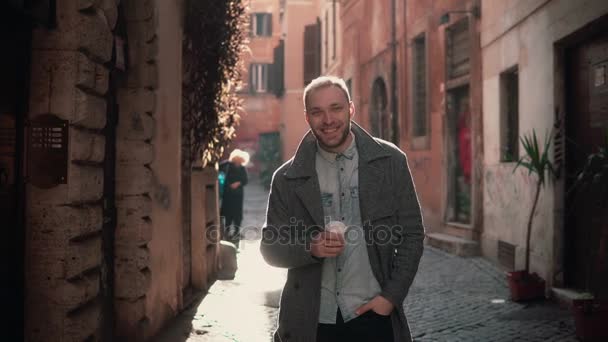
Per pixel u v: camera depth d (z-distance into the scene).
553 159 7.81
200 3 7.45
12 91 3.71
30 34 3.90
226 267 9.49
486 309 7.22
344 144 3.01
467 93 12.61
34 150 3.92
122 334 5.42
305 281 2.94
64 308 3.94
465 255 11.35
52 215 3.93
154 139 5.75
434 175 13.87
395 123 16.84
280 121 42.66
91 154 4.24
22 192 3.87
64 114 3.94
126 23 5.51
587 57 7.30
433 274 9.62
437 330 6.34
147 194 5.59
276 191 3.03
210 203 8.79
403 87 16.02
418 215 2.98
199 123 7.91
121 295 5.41
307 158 3.00
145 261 5.45
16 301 3.81
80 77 3.98
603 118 6.91
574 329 6.24
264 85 44.47
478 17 11.47
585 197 7.25
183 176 7.69
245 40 8.86
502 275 9.41
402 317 2.90
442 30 13.21
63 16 3.94
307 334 2.89
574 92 7.64
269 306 7.29
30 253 3.93
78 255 4.04
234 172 13.38
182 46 7.27
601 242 6.71
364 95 20.25
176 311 6.72
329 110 2.88
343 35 23.61
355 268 2.93
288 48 39.28
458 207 13.20
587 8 6.75
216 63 8.05
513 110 10.24
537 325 6.44
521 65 9.16
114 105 5.38
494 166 10.62
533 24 8.59
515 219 9.46
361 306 2.87
